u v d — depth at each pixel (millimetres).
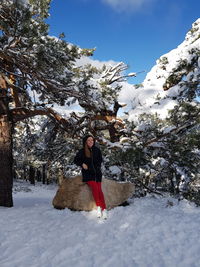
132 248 4301
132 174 9336
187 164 8969
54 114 9820
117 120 10328
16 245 4625
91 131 10258
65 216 6449
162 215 5797
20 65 7641
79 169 11406
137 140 9508
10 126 8703
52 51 7160
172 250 4156
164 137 9453
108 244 4508
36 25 6840
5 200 8078
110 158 9227
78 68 9938
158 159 10508
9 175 8312
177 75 11008
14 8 6246
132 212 6094
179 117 9617
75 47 8055
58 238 4891
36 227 5594
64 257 4078
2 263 3924
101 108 9727
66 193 7250
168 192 10422
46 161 13211
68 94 8898
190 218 5523
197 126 9047
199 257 3857
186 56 9891
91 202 6867
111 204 6930
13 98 9344
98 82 9508
